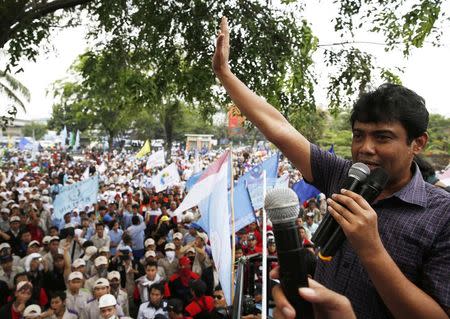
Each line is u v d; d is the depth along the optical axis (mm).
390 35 7930
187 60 8164
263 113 1919
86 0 7266
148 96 8203
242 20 7352
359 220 1104
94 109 32594
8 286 7359
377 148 1375
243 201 6820
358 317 1395
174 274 7734
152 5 7824
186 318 6055
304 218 10805
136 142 55281
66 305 6320
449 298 1196
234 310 1925
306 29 8000
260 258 2658
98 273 7492
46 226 11828
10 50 7305
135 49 8695
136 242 10180
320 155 1854
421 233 1334
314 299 1011
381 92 1409
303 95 8383
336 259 1521
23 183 18781
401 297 1131
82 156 51844
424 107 1406
